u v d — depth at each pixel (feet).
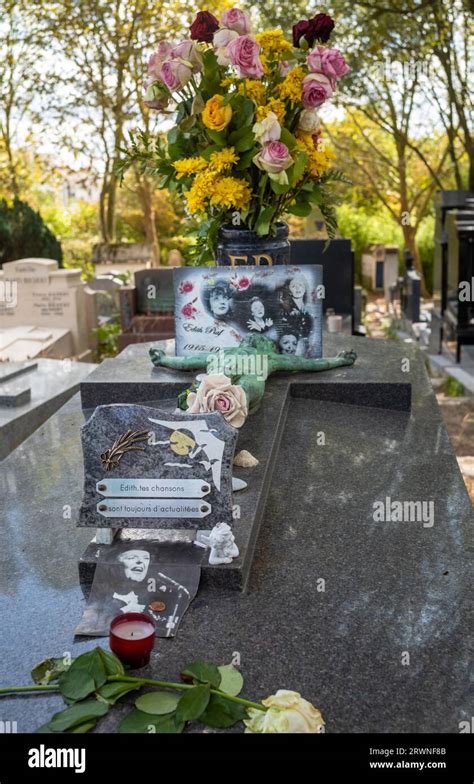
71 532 10.41
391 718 6.77
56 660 7.43
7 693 7.16
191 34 13.29
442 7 43.24
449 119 48.80
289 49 13.48
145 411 8.64
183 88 13.46
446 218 30.81
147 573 8.68
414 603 8.49
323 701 6.97
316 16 13.64
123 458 8.73
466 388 26.96
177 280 14.60
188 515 8.82
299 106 13.56
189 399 10.41
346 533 10.09
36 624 8.23
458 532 10.11
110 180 57.62
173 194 15.01
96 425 8.70
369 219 69.31
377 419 14.29
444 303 31.50
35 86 52.95
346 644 7.78
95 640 7.89
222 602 8.51
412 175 62.90
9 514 11.08
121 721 6.75
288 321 14.82
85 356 30.40
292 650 7.68
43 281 29.43
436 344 32.40
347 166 61.57
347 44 46.62
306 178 13.97
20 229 37.99
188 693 6.72
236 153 13.37
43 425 14.71
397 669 7.39
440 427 13.92
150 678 7.26
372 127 60.23
